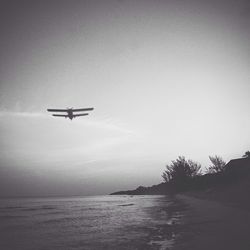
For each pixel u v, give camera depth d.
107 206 71.75
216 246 11.78
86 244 16.83
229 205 32.66
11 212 59.38
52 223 32.44
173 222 24.62
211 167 81.31
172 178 121.62
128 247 14.71
